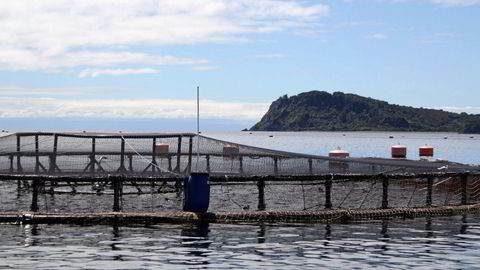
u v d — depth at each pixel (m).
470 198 32.78
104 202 28.80
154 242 19.27
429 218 25.47
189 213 23.44
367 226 23.12
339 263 16.70
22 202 28.58
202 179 23.83
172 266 16.11
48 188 30.52
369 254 17.91
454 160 79.19
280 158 36.12
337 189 35.44
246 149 37.22
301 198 32.06
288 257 17.38
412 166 33.00
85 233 20.58
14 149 33.88
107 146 35.16
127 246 18.56
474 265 16.61
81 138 35.22
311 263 16.67
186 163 36.72
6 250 17.62
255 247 18.73
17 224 21.92
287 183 30.23
